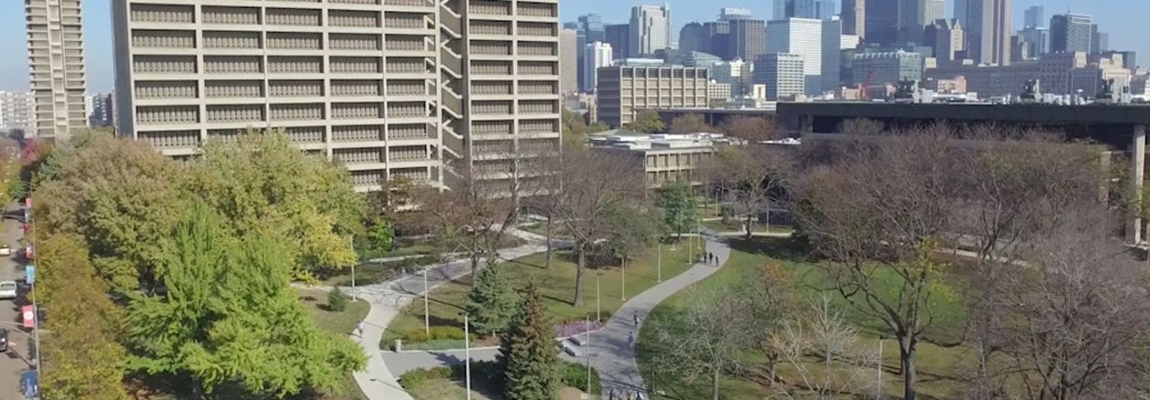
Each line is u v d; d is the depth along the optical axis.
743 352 83.50
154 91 138.00
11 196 183.62
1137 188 127.31
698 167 188.75
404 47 157.88
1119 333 54.84
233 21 142.50
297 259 98.62
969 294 76.56
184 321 65.06
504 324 88.44
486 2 173.12
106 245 91.31
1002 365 71.00
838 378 77.88
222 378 63.25
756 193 157.00
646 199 139.00
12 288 102.06
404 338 86.94
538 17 179.00
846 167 134.12
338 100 151.25
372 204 136.38
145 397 68.50
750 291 83.44
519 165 129.12
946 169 112.12
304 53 147.25
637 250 123.06
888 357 83.44
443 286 110.50
